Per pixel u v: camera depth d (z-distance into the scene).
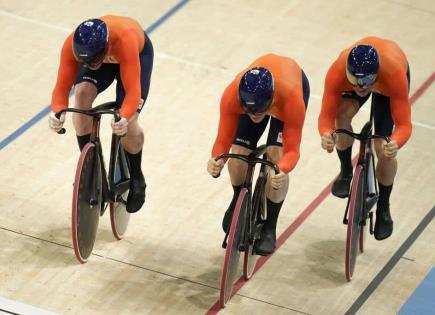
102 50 12.09
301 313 12.96
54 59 18.64
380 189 13.75
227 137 12.27
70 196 15.02
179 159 16.11
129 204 13.81
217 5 21.03
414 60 19.44
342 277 13.73
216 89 18.14
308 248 14.30
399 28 20.56
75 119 13.12
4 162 15.61
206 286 13.36
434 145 16.91
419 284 13.62
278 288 13.43
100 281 13.23
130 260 13.75
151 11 20.61
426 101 18.11
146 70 13.46
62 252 13.75
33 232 14.10
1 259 13.46
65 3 20.59
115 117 12.31
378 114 13.45
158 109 17.39
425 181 15.94
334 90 13.04
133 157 13.58
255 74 11.52
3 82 17.77
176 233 14.42
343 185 14.63
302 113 12.13
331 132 12.86
